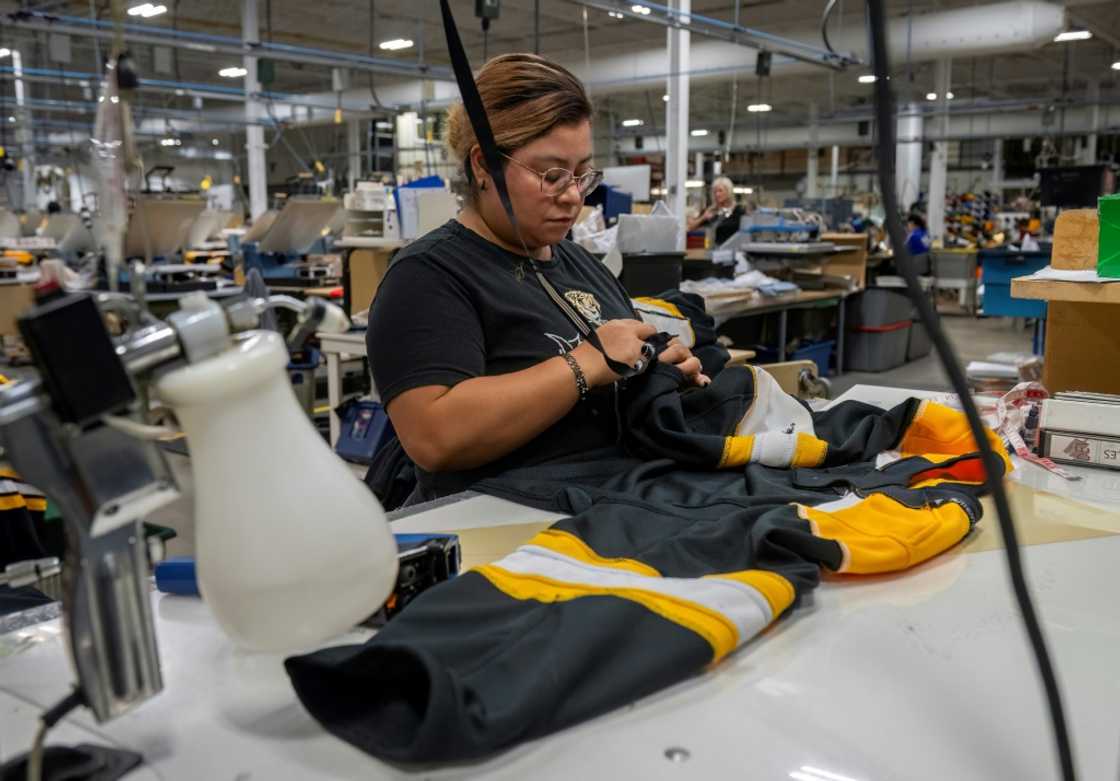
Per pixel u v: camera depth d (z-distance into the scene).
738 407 1.39
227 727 0.66
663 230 3.54
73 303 0.48
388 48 10.24
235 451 0.55
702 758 0.62
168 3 9.38
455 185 1.36
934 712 0.69
